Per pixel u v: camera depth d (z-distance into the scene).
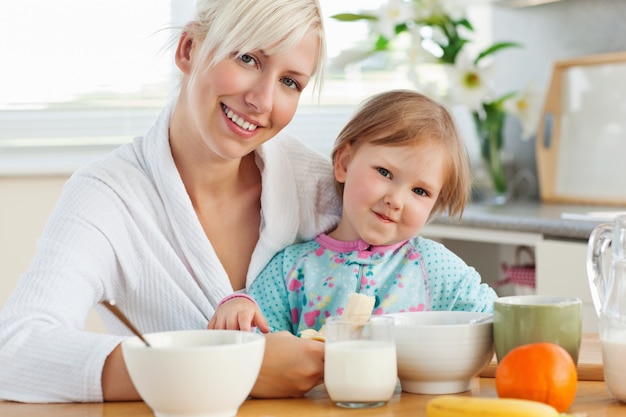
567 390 1.10
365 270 1.72
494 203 3.65
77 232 1.52
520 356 1.11
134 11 3.44
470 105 3.54
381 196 1.70
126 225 1.60
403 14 3.57
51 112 3.38
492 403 1.00
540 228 2.82
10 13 3.32
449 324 1.36
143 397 1.12
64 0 3.36
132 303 1.63
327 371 1.21
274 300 1.74
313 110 3.86
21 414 1.22
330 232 1.83
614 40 3.47
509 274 3.11
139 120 3.46
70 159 3.39
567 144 3.57
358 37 3.87
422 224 1.72
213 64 1.53
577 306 1.25
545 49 3.73
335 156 1.80
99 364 1.27
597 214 2.96
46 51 3.36
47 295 1.41
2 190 3.14
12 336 1.32
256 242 1.78
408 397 1.26
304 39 1.55
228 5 1.52
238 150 1.59
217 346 1.09
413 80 3.62
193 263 1.65
